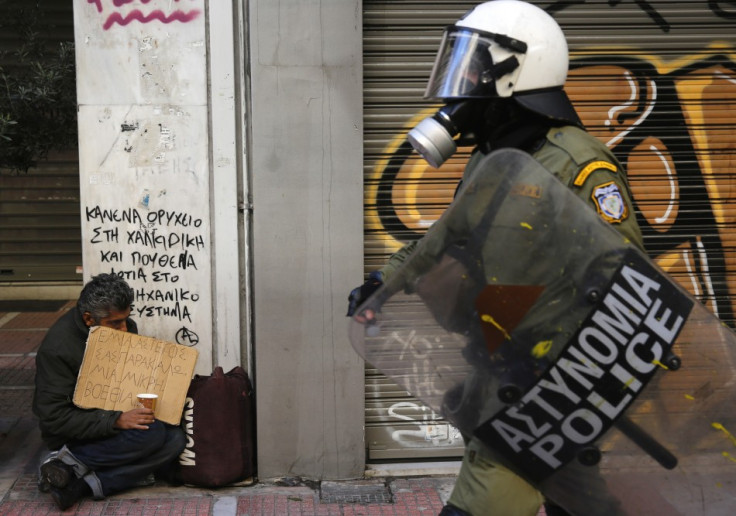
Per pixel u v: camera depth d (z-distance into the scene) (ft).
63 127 18.35
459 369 8.84
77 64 16.75
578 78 17.63
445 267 8.75
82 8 16.63
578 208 8.52
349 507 16.38
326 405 17.30
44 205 34.76
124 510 15.88
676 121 17.88
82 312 15.98
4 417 21.12
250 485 17.16
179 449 16.51
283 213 16.84
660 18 17.56
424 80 17.30
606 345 8.61
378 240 17.58
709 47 17.72
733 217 18.19
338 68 16.66
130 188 17.03
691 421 8.72
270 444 17.28
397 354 8.86
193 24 16.74
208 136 17.03
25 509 15.84
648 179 17.98
